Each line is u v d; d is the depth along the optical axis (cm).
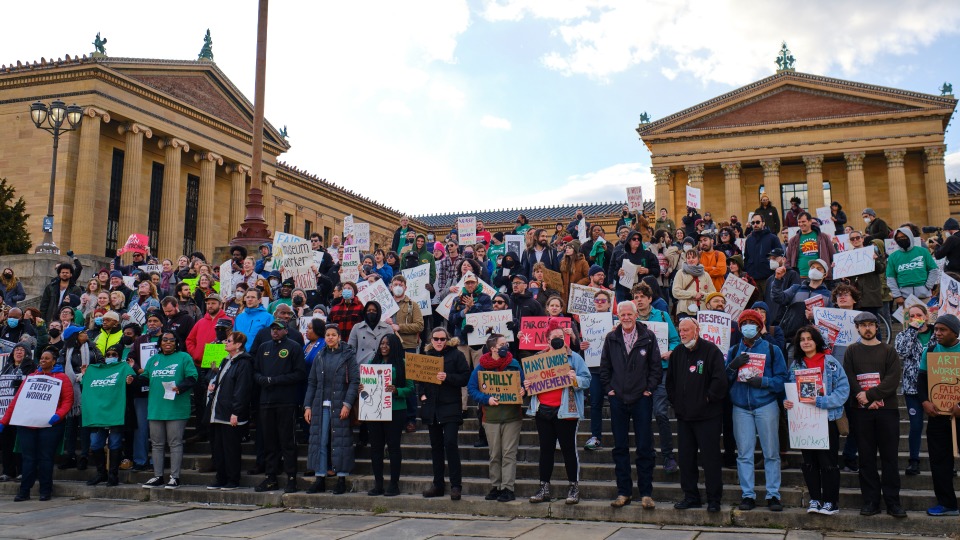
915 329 971
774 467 899
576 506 948
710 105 5028
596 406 1111
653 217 5022
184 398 1168
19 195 3488
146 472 1210
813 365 880
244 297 1341
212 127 4284
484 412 1023
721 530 861
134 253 1962
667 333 1059
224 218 4534
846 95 4828
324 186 5375
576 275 1541
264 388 1114
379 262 1802
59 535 877
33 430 1149
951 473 849
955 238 1355
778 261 1238
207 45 4403
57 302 1619
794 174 5019
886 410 860
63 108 2333
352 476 1119
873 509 853
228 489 1115
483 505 986
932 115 4612
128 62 3728
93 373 1195
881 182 4856
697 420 915
